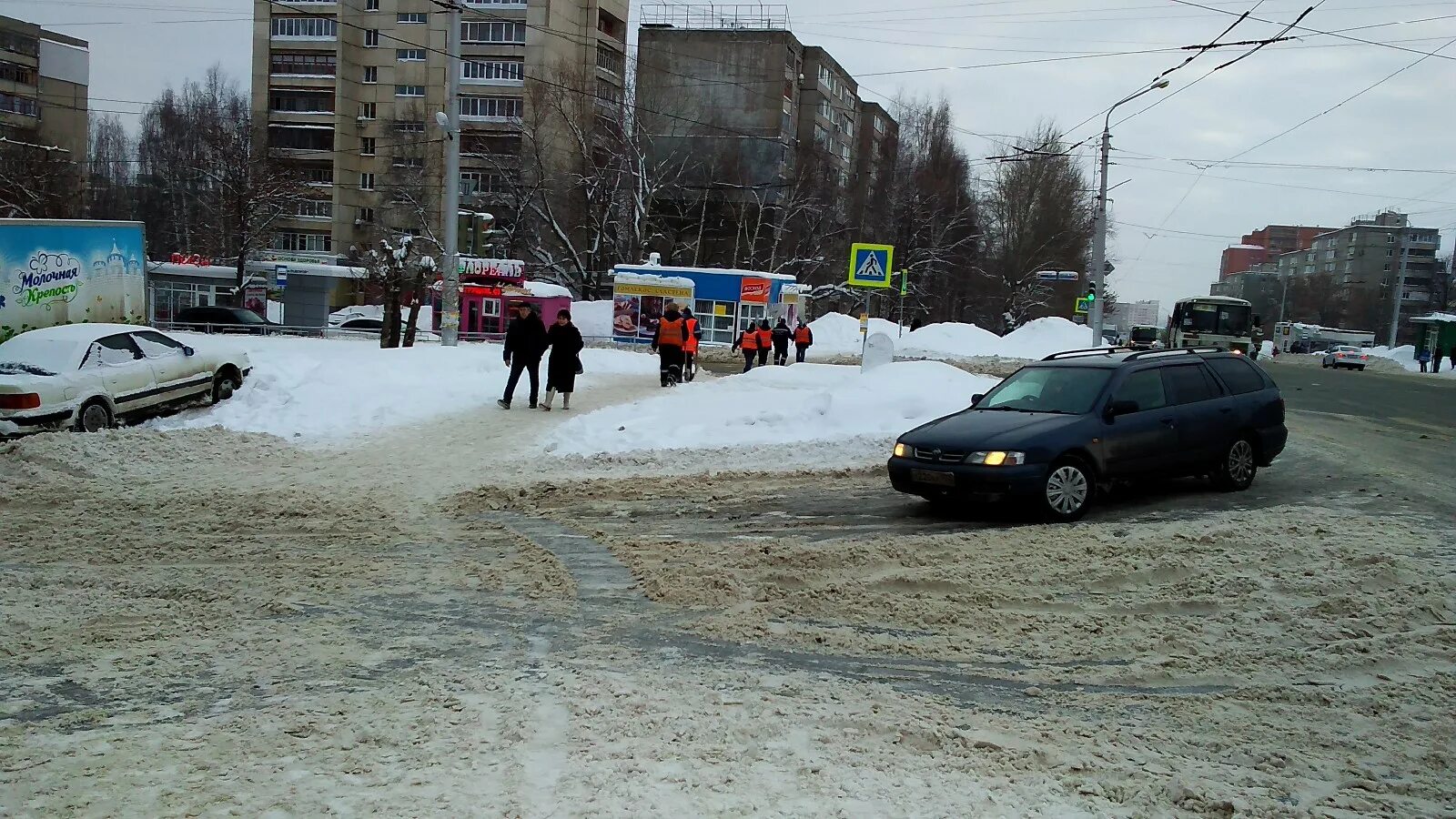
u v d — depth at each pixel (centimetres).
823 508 1098
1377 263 10662
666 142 6372
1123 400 1077
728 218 6362
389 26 7331
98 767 432
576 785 416
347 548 895
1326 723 517
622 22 7469
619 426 1555
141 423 1551
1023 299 6788
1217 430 1140
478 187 6831
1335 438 1738
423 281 2989
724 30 7288
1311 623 670
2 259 1902
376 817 384
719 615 697
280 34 7550
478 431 1538
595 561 859
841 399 1617
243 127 6334
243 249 5050
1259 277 11162
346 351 2152
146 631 644
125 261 2125
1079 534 927
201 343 1823
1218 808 412
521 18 6831
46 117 8862
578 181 5481
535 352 1734
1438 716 527
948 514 1057
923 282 6247
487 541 934
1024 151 3719
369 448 1416
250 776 423
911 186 6372
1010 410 1106
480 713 503
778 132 7275
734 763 445
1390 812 417
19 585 752
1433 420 2203
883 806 404
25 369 1449
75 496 1098
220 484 1179
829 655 618
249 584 764
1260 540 884
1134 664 605
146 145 7706
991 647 635
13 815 383
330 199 7512
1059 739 489
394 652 607
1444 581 760
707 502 1128
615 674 572
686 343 2192
